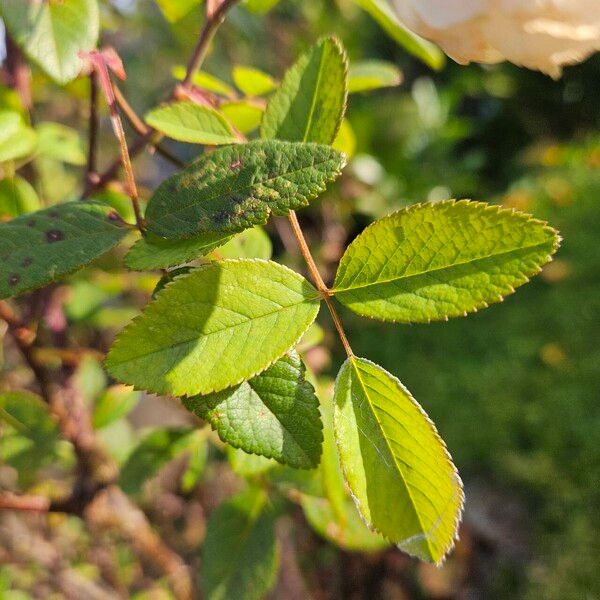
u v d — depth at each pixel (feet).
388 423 0.37
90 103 0.61
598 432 1.85
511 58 0.37
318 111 0.43
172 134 0.45
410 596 1.79
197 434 0.75
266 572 0.68
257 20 0.97
